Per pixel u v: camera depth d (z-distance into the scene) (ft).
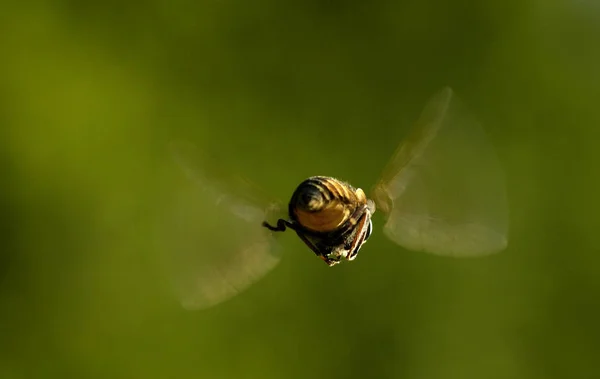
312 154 1.34
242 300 1.14
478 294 1.23
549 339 1.25
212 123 1.32
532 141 1.37
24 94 1.23
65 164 1.21
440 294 1.21
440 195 0.50
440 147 0.51
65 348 1.15
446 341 1.20
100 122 1.24
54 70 1.25
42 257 1.18
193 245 0.51
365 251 1.19
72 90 1.24
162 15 1.33
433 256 1.21
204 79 1.34
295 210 0.50
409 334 1.19
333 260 0.50
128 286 1.17
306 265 1.17
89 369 1.14
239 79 1.35
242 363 1.12
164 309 1.14
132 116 1.27
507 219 0.50
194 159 0.51
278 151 1.34
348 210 0.50
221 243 0.51
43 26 1.27
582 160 1.35
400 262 1.20
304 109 1.37
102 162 1.22
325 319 1.16
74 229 1.20
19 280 1.18
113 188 1.21
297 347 1.15
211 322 1.13
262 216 0.51
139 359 1.13
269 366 1.13
